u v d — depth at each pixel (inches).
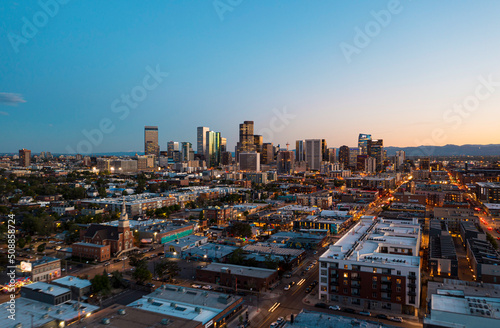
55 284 5654.5
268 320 4822.8
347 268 5403.5
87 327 3769.7
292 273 6855.3
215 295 5039.4
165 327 3772.1
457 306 4111.7
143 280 6102.4
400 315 4968.0
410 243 6791.3
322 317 4256.9
